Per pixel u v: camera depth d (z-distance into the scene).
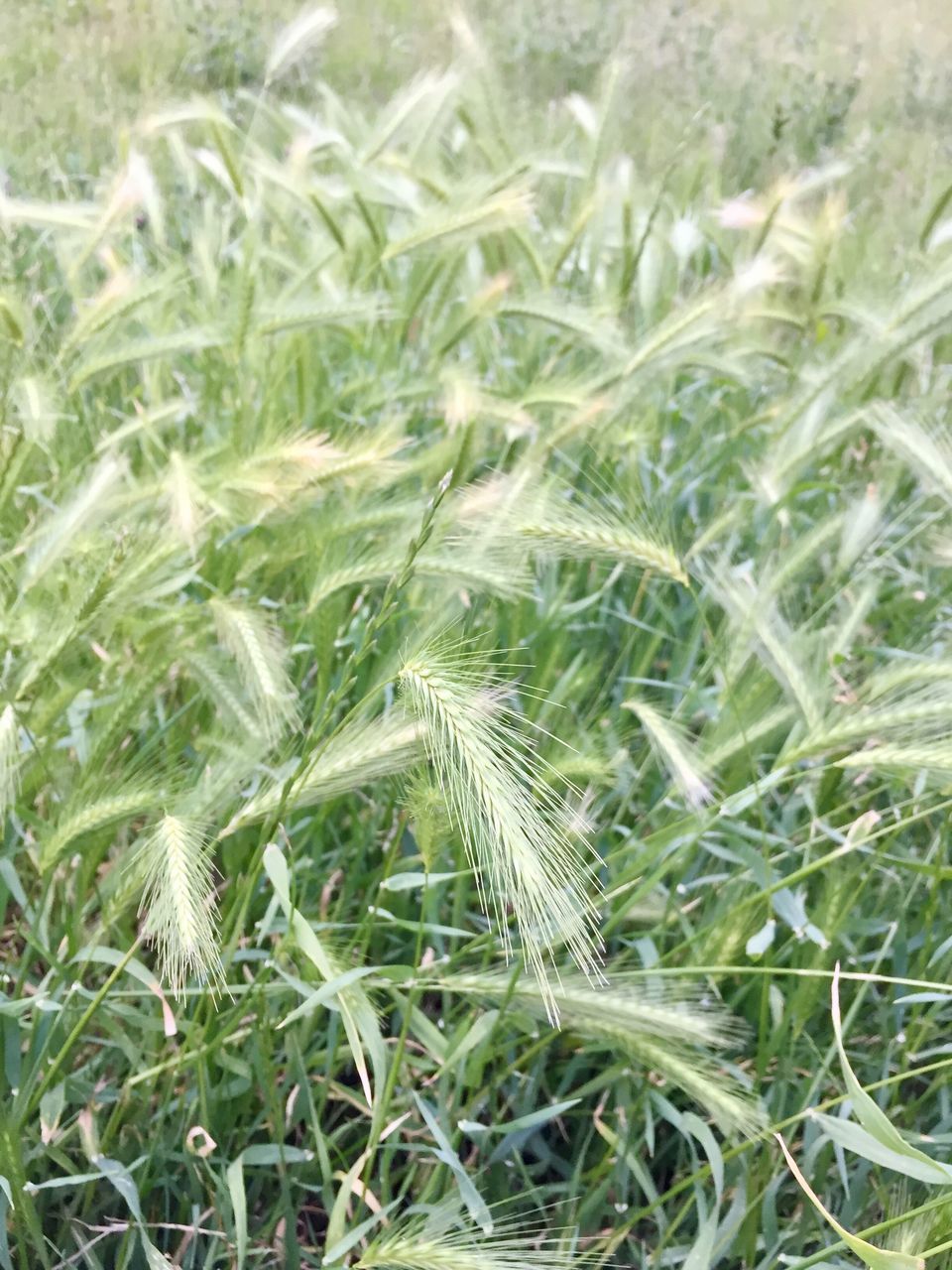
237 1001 0.58
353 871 0.63
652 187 1.08
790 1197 0.60
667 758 0.57
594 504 0.59
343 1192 0.49
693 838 0.56
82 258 0.81
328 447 0.62
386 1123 0.57
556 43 2.07
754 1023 0.63
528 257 0.95
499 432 0.87
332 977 0.47
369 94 1.84
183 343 0.74
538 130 1.55
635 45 2.05
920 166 1.75
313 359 0.89
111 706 0.59
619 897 0.64
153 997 0.57
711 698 0.69
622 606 0.80
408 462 0.70
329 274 0.96
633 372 0.76
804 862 0.62
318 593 0.59
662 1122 0.61
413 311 0.90
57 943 0.59
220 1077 0.57
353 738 0.51
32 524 0.68
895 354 0.79
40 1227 0.50
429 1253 0.45
